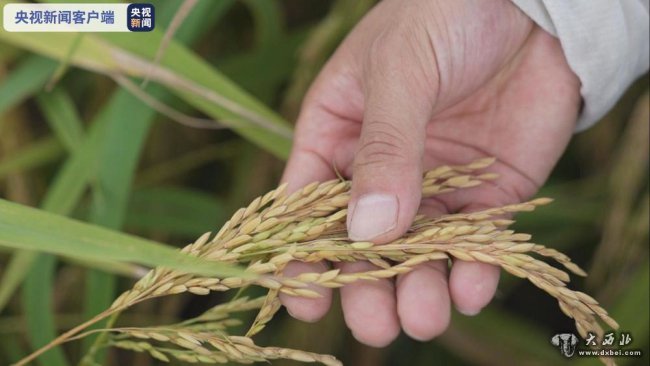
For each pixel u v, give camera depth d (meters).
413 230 0.42
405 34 0.46
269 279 0.38
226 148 0.64
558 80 0.49
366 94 0.46
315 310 0.42
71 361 0.61
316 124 0.49
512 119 0.50
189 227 0.59
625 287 0.55
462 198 0.48
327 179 0.49
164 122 0.63
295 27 0.68
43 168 0.63
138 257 0.36
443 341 0.62
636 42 0.49
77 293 0.62
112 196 0.52
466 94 0.49
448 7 0.47
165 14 0.54
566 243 0.64
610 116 0.61
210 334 0.39
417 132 0.43
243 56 0.61
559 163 0.66
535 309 0.66
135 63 0.51
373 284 0.43
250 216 0.40
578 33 0.47
